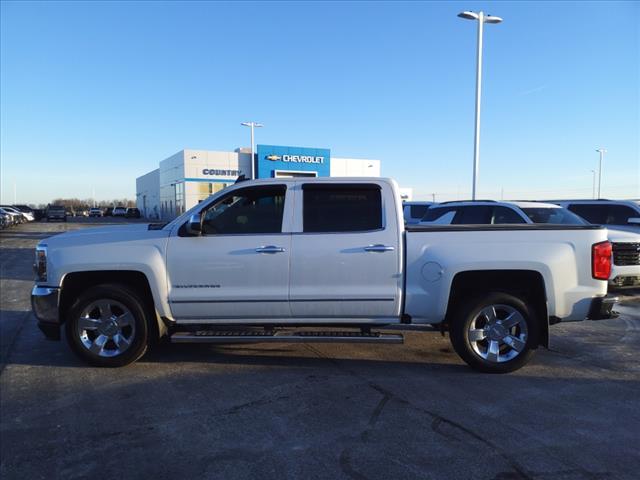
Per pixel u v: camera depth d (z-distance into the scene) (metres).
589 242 5.07
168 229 5.27
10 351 6.02
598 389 4.78
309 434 3.82
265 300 5.12
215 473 3.28
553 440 3.72
